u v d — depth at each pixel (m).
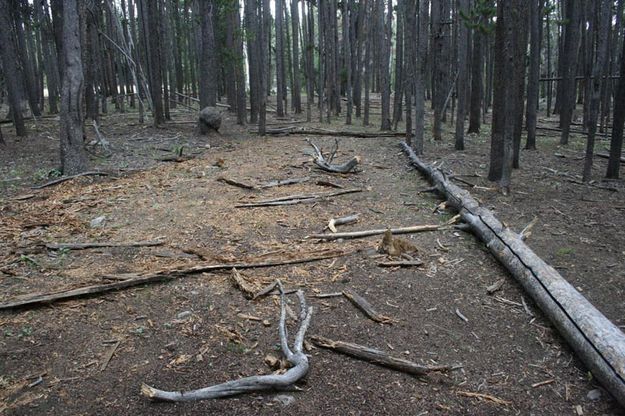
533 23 10.55
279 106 17.95
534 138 11.20
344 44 19.66
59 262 4.82
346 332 3.65
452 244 5.45
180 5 23.95
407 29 10.88
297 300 4.09
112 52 21.72
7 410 2.79
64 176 8.59
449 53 15.02
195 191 7.50
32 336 3.52
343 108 21.45
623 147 11.51
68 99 8.63
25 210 6.62
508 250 4.73
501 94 8.01
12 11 16.64
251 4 14.99
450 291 4.33
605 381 2.98
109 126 14.83
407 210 6.73
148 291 4.20
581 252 5.26
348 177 8.64
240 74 15.64
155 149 11.39
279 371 3.11
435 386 3.08
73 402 2.87
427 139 12.77
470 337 3.64
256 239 5.52
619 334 3.14
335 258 4.96
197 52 22.45
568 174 8.88
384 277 4.56
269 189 7.71
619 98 8.23
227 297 4.12
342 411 2.83
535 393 3.05
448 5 14.72
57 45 13.58
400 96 15.14
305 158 10.15
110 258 4.93
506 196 7.41
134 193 7.43
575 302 3.57
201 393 2.87
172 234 5.62
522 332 3.71
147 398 2.88
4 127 14.68
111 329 3.62
